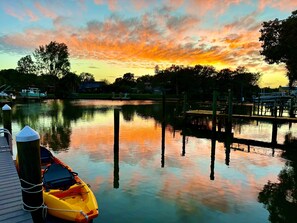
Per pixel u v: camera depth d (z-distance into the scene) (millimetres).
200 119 32719
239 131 25516
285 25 24734
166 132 24109
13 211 5406
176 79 91438
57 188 8039
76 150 16266
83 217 6727
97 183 10695
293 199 9367
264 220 7895
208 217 8031
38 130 23922
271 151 16938
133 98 87125
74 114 38125
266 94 52031
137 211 8320
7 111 13938
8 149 11312
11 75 86000
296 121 19859
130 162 13805
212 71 97750
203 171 12453
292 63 25266
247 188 10391
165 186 10453
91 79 150125
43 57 88625
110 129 24969
